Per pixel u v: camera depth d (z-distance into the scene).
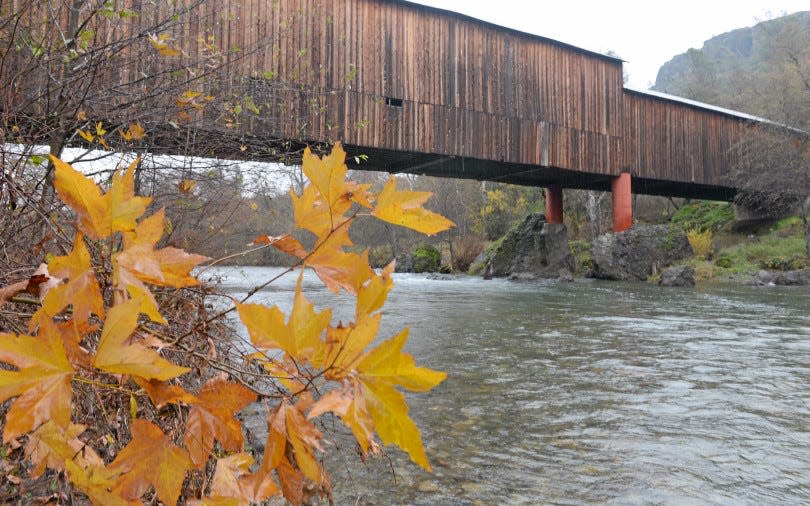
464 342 6.37
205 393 0.39
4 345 0.28
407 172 17.14
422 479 2.53
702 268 19.05
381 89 13.02
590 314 9.28
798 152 20.05
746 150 20.55
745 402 3.86
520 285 17.94
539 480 2.54
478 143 14.63
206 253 2.73
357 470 2.57
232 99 3.69
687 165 19.48
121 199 0.36
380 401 0.31
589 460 2.79
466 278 23.16
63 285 0.35
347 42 12.41
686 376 4.64
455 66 14.27
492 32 14.95
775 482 2.54
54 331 0.29
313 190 0.43
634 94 18.20
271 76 4.24
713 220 28.31
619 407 3.73
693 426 3.34
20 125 1.68
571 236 33.81
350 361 0.32
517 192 36.00
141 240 0.38
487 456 2.83
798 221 24.14
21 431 0.27
